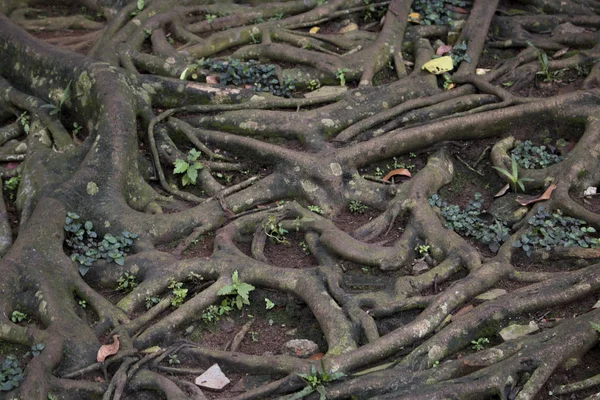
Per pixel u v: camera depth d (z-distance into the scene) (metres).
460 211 4.05
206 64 4.45
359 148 4.12
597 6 4.76
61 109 4.29
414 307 3.71
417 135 4.17
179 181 4.16
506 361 3.49
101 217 3.93
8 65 4.45
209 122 4.27
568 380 3.52
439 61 4.43
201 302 3.73
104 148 4.05
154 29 4.57
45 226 3.85
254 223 3.98
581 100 4.23
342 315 3.66
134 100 4.23
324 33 4.68
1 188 4.09
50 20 4.79
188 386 3.55
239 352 3.65
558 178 4.04
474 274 3.75
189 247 3.93
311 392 3.49
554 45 4.57
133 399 3.55
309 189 4.07
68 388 3.52
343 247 3.85
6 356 3.59
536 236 3.90
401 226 3.98
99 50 4.47
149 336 3.66
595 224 3.92
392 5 4.66
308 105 4.33
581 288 3.67
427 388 3.46
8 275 3.72
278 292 3.80
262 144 4.15
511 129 4.24
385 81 4.49
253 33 4.59
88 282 3.83
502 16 4.71
